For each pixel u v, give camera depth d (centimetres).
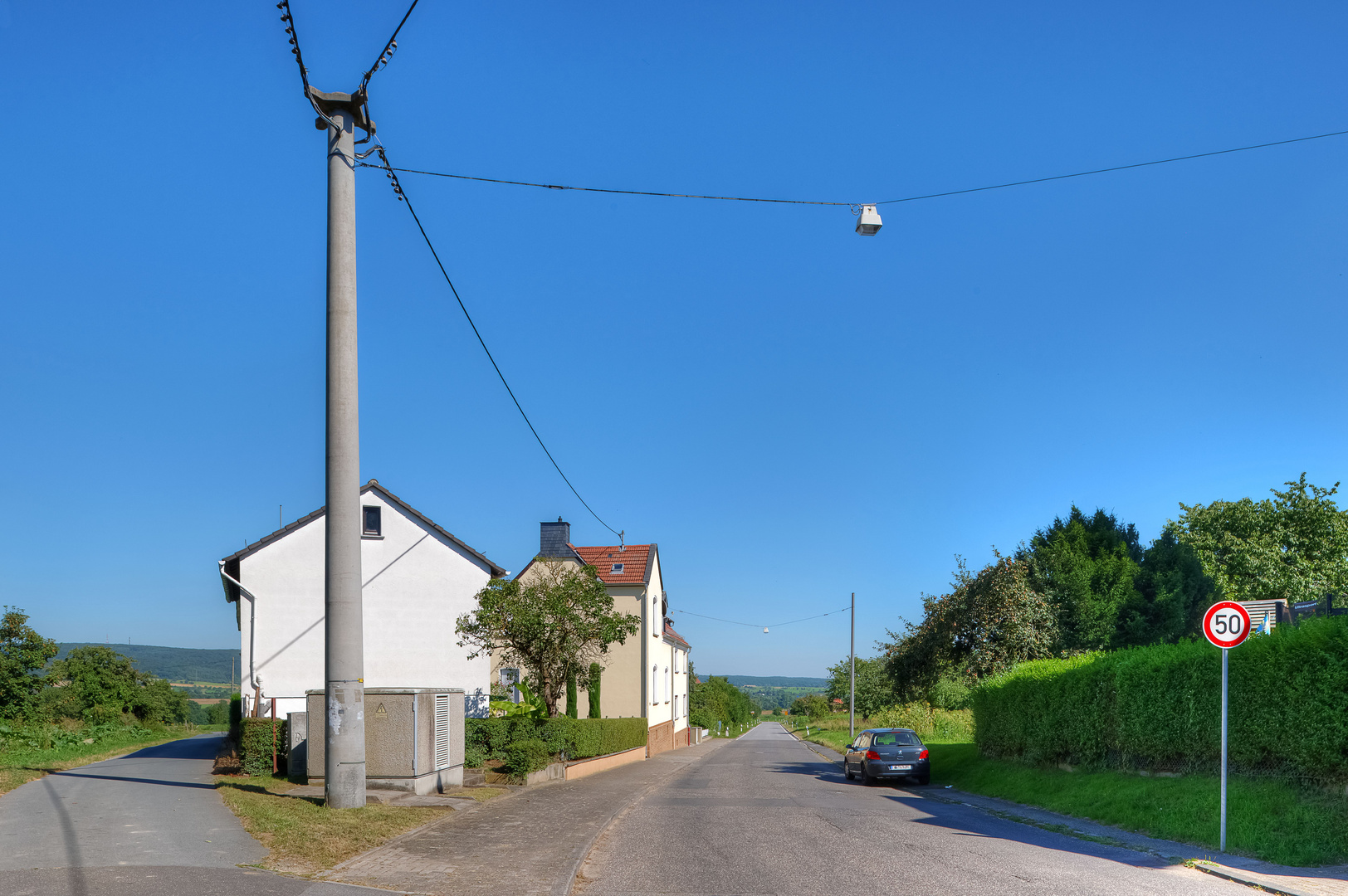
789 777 2498
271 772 1689
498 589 2492
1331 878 859
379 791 1429
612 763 2880
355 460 1219
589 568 2619
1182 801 1223
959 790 2020
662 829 1270
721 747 5497
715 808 1563
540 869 902
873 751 2202
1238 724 1216
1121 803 1347
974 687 2484
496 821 1230
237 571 2586
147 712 5125
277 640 2486
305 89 1190
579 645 2505
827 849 1088
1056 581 4019
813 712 11625
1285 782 1132
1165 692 1399
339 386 1210
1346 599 3303
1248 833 1035
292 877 805
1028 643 2655
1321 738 1051
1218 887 841
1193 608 4050
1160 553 4128
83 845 905
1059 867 955
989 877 895
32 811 1143
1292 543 4303
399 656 2630
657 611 4250
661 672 4322
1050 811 1505
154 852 877
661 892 823
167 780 1588
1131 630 3919
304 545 2533
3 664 3462
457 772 1642
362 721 1216
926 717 3769
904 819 1410
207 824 1045
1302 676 1088
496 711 2589
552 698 2552
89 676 4884
